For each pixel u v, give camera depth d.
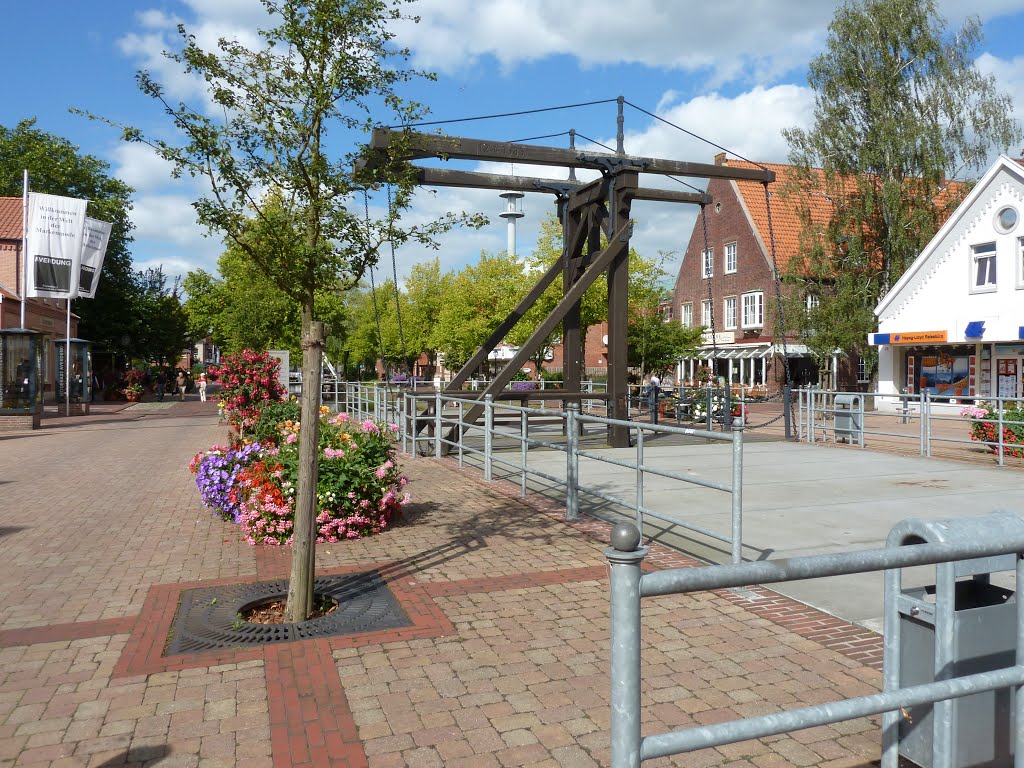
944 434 18.55
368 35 4.86
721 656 4.08
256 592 5.22
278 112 4.73
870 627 4.51
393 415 18.08
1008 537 2.23
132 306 46.59
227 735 3.26
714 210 43.38
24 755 3.11
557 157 13.22
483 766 3.00
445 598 5.10
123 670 3.93
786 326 33.78
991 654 2.50
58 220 25.17
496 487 9.57
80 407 28.66
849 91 32.12
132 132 4.52
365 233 5.00
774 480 10.08
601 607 4.91
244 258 5.48
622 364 14.09
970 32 30.92
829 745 3.17
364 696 3.62
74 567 5.97
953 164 31.12
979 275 25.67
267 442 8.43
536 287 15.34
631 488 9.51
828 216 38.25
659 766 3.00
